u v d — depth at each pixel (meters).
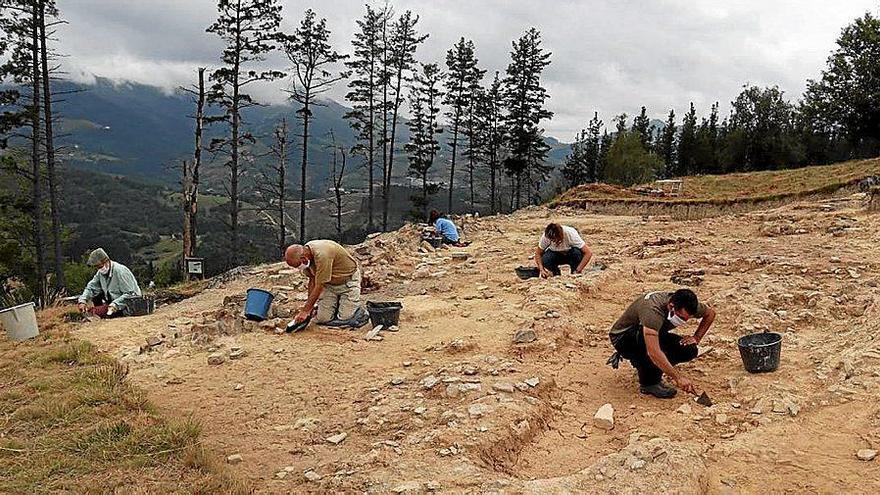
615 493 3.94
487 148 48.59
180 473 4.59
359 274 8.63
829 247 12.48
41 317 10.09
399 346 7.57
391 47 38.25
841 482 4.13
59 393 6.25
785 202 26.47
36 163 23.38
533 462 4.76
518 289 10.34
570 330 7.89
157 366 7.05
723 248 13.37
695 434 5.00
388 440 4.97
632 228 20.09
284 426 5.46
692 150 59.03
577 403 5.86
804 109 53.75
